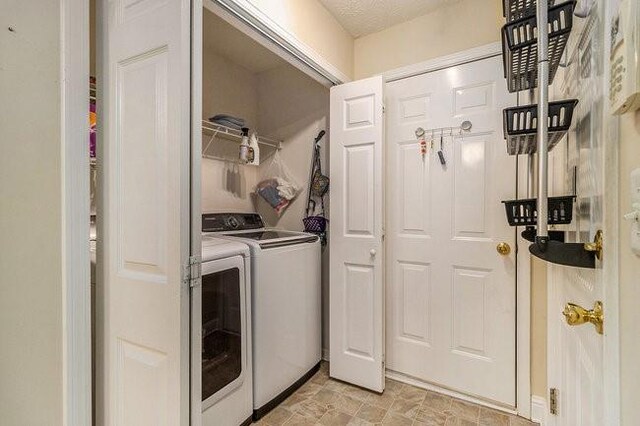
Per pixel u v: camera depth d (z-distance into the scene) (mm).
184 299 887
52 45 784
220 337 1553
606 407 577
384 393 1868
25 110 743
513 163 1642
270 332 1729
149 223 938
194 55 896
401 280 1984
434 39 1865
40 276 771
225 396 1485
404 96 1959
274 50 1618
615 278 542
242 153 2168
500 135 1675
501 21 1678
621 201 531
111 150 1005
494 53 1679
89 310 850
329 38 1867
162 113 901
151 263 936
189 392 900
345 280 1990
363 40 2107
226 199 2377
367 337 1905
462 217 1785
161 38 899
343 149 1981
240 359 1565
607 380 568
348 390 1913
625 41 451
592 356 781
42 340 777
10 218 726
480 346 1743
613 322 545
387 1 1785
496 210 1688
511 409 1663
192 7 892
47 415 785
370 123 1877
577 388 959
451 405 1745
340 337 2008
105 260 1026
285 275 1840
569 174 1122
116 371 1015
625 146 521
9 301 726
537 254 768
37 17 758
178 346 882
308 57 1694
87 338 845
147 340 949
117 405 1012
